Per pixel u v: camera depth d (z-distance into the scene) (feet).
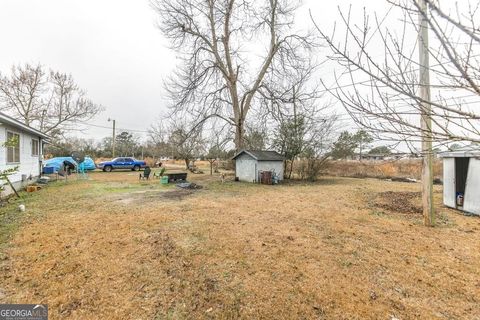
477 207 21.53
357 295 9.59
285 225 18.26
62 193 32.76
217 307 8.88
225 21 56.44
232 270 11.43
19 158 34.63
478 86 4.03
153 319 8.25
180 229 17.03
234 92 58.90
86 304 8.97
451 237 16.05
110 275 10.94
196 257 12.69
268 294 9.62
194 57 53.67
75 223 18.37
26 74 70.08
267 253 13.25
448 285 10.32
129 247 13.91
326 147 52.31
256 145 62.95
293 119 53.21
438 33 3.67
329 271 11.42
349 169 64.85
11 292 9.62
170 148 106.11
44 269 11.39
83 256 12.73
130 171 81.46
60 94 76.23
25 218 19.75
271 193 34.55
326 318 8.33
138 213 21.56
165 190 36.76
